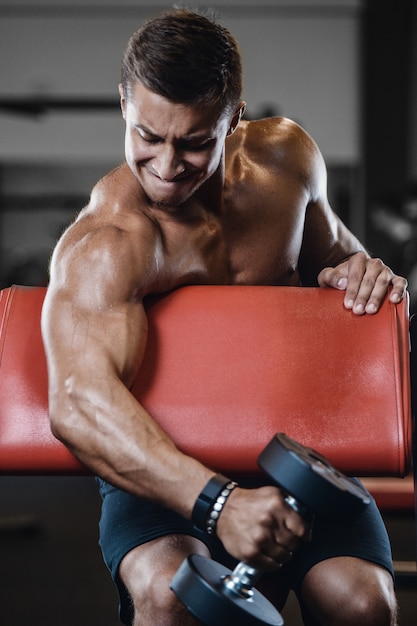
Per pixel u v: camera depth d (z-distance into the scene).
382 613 1.47
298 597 1.60
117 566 1.53
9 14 8.03
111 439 1.36
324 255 1.98
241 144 1.82
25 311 1.60
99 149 8.36
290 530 1.22
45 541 3.64
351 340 1.54
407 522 3.86
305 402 1.50
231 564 1.60
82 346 1.42
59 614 2.74
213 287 1.59
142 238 1.53
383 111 8.22
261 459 1.23
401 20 8.14
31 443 1.52
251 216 1.75
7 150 8.33
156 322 1.55
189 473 1.31
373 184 8.27
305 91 8.23
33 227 8.55
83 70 8.08
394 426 1.49
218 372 1.51
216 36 1.44
